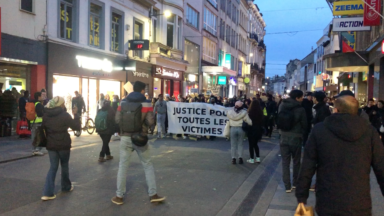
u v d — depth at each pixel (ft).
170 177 23.16
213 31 115.44
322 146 9.13
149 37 72.13
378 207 16.74
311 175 9.48
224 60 130.21
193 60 95.50
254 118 27.96
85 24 52.03
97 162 27.71
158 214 16.12
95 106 55.88
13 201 17.71
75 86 50.93
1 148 32.58
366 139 8.87
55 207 16.92
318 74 172.24
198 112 43.75
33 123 29.84
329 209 8.79
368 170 8.82
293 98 19.84
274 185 21.65
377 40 46.60
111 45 59.31
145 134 17.35
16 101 40.98
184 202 17.98
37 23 42.98
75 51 49.60
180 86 88.43
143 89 18.26
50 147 18.11
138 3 67.05
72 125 18.78
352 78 89.40
